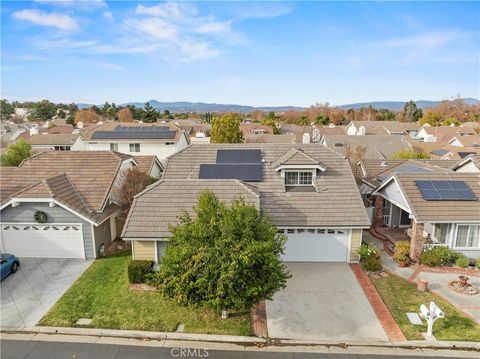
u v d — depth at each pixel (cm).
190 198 1919
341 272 1908
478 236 2008
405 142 5456
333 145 5322
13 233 2072
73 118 11588
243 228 1383
